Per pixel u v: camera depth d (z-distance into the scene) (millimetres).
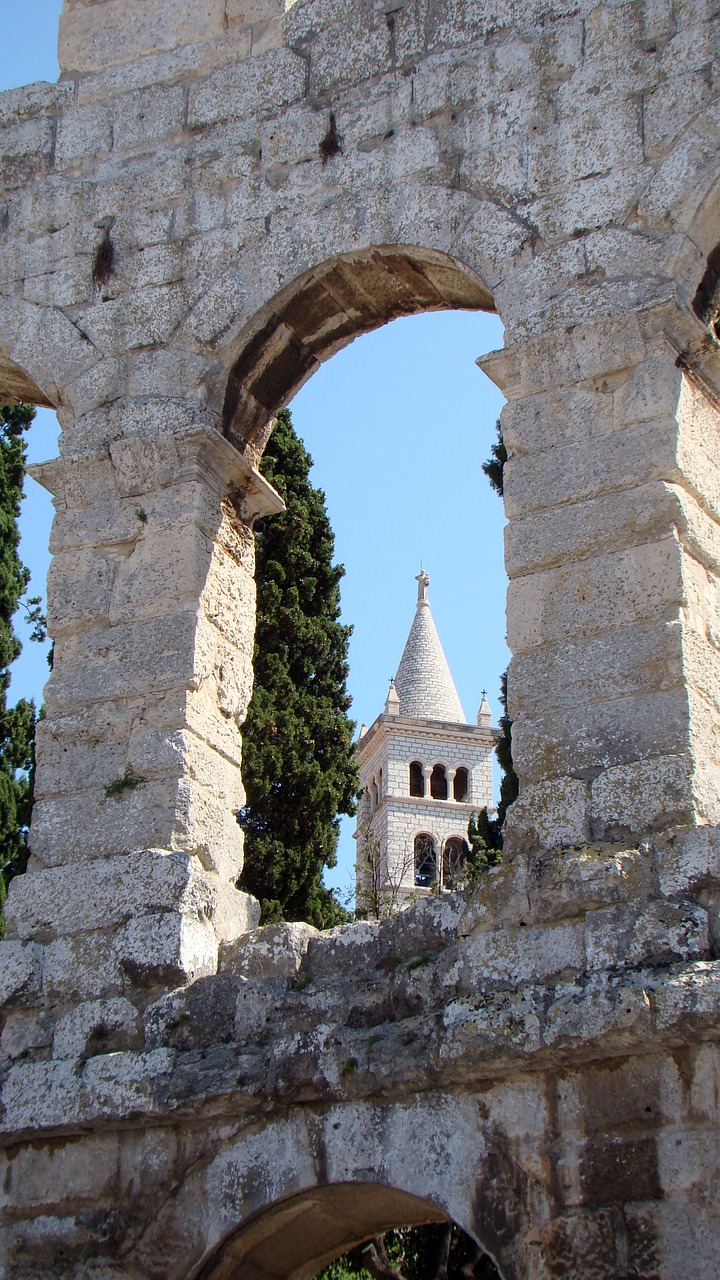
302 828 25609
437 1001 11750
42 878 13406
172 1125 12219
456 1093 11398
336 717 26672
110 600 14328
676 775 11648
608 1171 10734
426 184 14523
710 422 13305
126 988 12773
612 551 12570
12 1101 12555
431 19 15250
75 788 13719
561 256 13664
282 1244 12492
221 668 14281
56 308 15797
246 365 15117
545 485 13008
